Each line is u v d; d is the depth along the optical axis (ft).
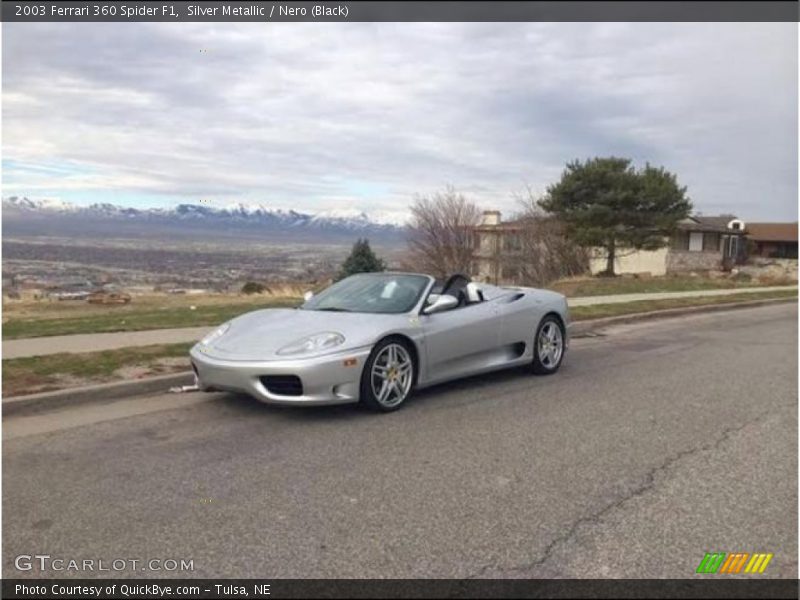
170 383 22.27
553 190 107.55
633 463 15.25
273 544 11.09
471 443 16.65
